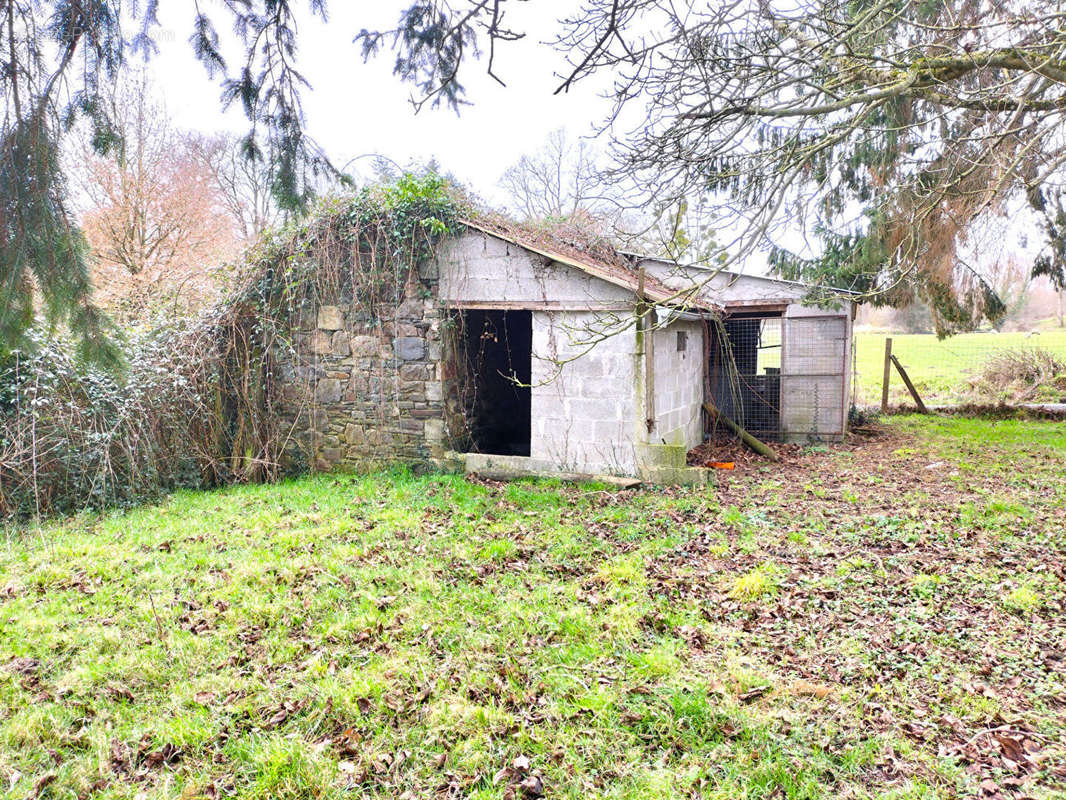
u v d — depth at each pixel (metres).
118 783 2.82
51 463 7.03
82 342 3.38
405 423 8.80
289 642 3.95
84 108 3.04
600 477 7.99
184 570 5.12
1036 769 2.74
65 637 4.04
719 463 9.63
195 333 8.61
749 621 4.17
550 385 8.39
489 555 5.35
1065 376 15.95
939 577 4.72
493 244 8.35
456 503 7.13
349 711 3.24
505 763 2.90
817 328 11.74
